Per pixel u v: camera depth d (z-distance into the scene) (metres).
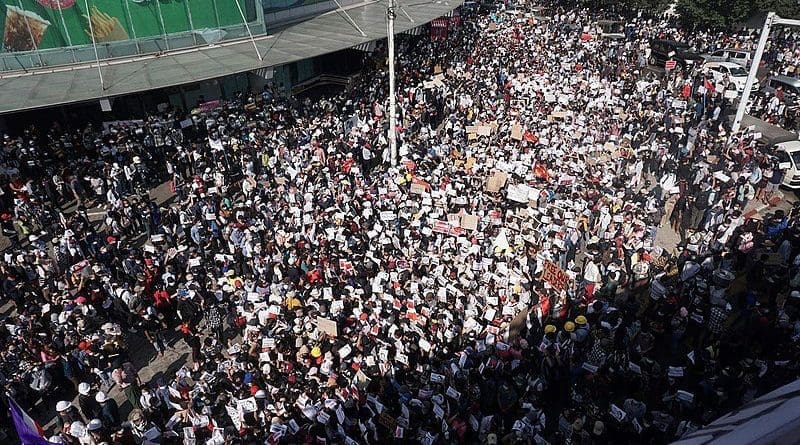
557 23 56.62
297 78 39.56
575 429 12.56
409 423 13.45
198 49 32.03
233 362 15.19
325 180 23.78
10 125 28.94
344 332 15.91
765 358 15.09
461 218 20.61
